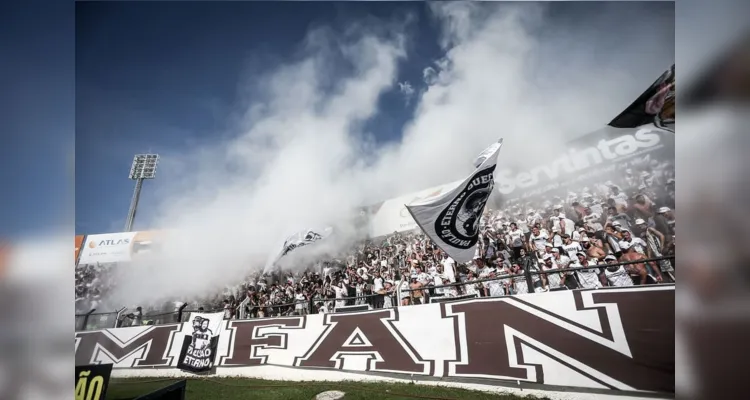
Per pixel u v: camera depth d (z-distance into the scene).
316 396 6.26
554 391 5.44
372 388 6.19
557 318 5.68
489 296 6.61
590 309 5.55
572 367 5.46
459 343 6.10
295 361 6.95
